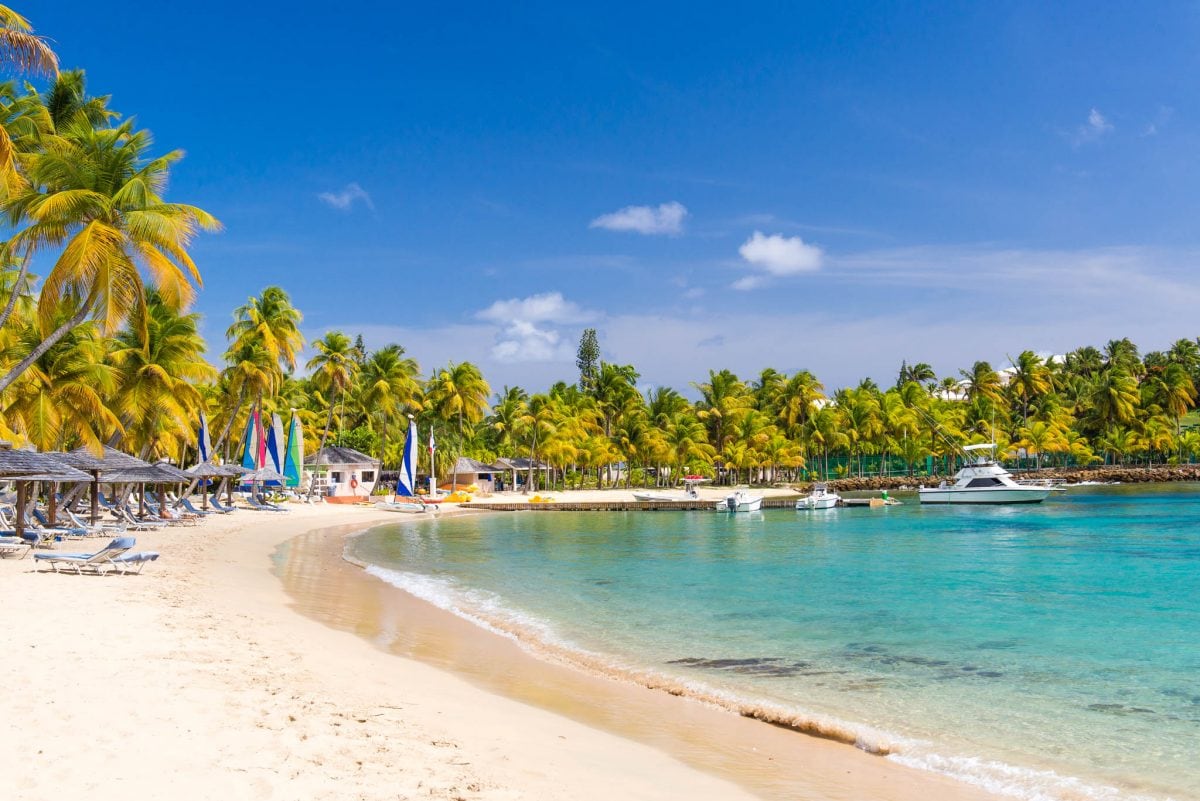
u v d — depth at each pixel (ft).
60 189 77.41
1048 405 356.18
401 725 29.84
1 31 59.62
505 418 284.41
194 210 80.43
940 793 27.86
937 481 331.16
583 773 26.81
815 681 43.34
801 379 333.42
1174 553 106.73
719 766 29.71
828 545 123.24
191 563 78.64
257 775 22.45
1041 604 68.28
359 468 239.50
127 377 125.49
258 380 172.45
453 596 71.56
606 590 75.87
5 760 21.85
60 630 39.60
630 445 306.55
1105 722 36.27
